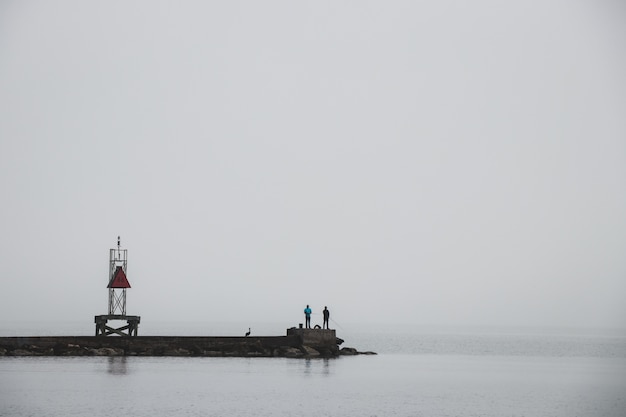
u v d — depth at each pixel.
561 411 60.72
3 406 56.88
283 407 58.78
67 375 72.62
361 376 79.62
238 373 77.50
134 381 69.94
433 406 61.25
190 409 56.88
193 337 94.19
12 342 88.88
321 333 97.19
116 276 92.50
